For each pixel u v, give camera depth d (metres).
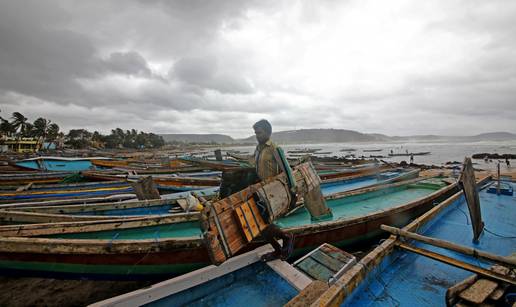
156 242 3.17
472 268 2.88
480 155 37.22
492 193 8.45
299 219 5.80
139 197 7.02
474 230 4.45
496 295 2.44
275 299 3.05
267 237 3.40
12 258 2.88
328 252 3.59
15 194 7.87
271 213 3.15
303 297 2.45
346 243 4.80
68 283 4.33
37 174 11.66
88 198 7.73
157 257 3.26
